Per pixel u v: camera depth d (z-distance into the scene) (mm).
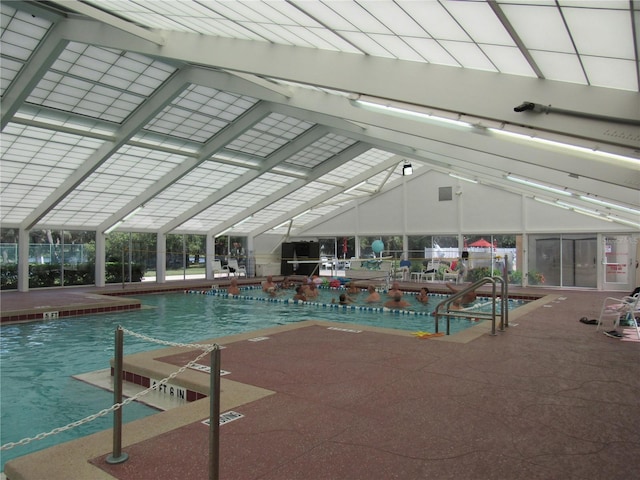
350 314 14102
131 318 13359
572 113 4363
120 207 19500
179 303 16734
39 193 16531
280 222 26234
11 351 8945
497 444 3643
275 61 7141
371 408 4473
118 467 3281
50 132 13117
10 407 5715
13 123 12219
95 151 14820
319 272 26656
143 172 16938
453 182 22422
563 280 19500
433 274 22094
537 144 5457
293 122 16312
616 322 8789
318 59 6570
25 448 4582
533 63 4203
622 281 18141
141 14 8344
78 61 11078
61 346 9414
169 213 21500
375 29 4816
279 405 4559
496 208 21141
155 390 5945
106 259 21344
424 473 3186
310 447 3594
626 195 9711
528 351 6945
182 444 3650
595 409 4430
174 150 15672
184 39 8625
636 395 4848
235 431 3904
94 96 12398
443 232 22656
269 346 7363
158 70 12023
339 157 20094
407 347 7250
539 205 20047
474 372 5766
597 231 18578
